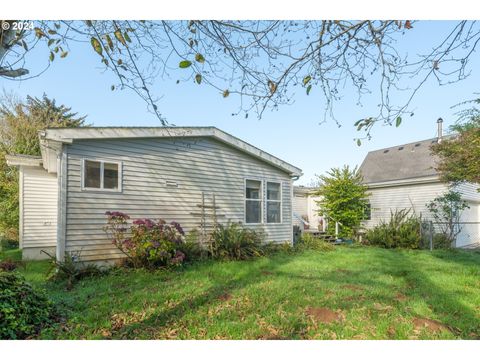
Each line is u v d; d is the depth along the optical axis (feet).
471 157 30.32
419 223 37.81
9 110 57.21
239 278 18.90
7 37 8.42
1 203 39.52
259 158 32.58
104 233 21.58
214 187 28.71
